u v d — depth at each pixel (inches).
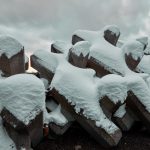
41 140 183.6
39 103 155.2
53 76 213.8
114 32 264.1
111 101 183.6
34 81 158.1
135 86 199.3
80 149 184.5
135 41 243.9
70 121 190.1
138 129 216.7
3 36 189.5
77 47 211.0
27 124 151.2
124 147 193.9
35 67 223.9
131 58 239.1
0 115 158.9
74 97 185.2
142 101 198.2
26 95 154.4
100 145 189.0
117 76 190.1
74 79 192.9
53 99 200.1
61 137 191.9
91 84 196.4
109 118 188.5
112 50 245.9
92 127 181.2
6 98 154.6
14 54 190.7
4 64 191.5
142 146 197.5
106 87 185.2
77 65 211.5
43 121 168.6
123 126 203.9
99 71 236.7
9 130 158.6
